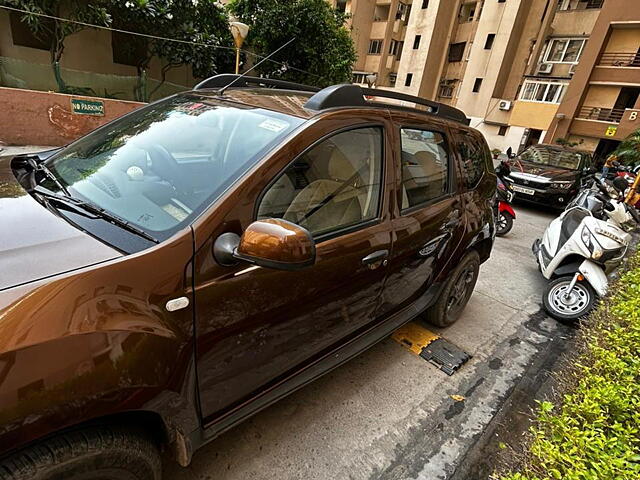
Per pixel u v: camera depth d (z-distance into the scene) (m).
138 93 9.21
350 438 2.03
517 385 2.66
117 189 1.50
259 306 1.45
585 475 1.16
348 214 1.84
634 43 16.66
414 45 22.98
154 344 1.13
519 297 4.07
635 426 1.46
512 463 1.64
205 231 1.27
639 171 7.91
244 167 1.45
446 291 2.89
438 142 2.55
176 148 1.66
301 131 1.58
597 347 1.90
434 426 2.20
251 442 1.92
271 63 11.56
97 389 1.01
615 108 17.50
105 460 1.10
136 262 1.14
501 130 20.66
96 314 1.03
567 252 3.59
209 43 10.26
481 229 2.95
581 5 18.64
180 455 1.37
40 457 0.97
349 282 1.84
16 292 0.98
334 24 12.07
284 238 1.19
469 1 21.61
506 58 19.97
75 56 9.57
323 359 1.95
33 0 7.86
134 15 9.09
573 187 7.80
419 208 2.28
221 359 1.40
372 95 2.11
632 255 3.88
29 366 0.92
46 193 1.47
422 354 2.82
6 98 7.12
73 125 7.90
